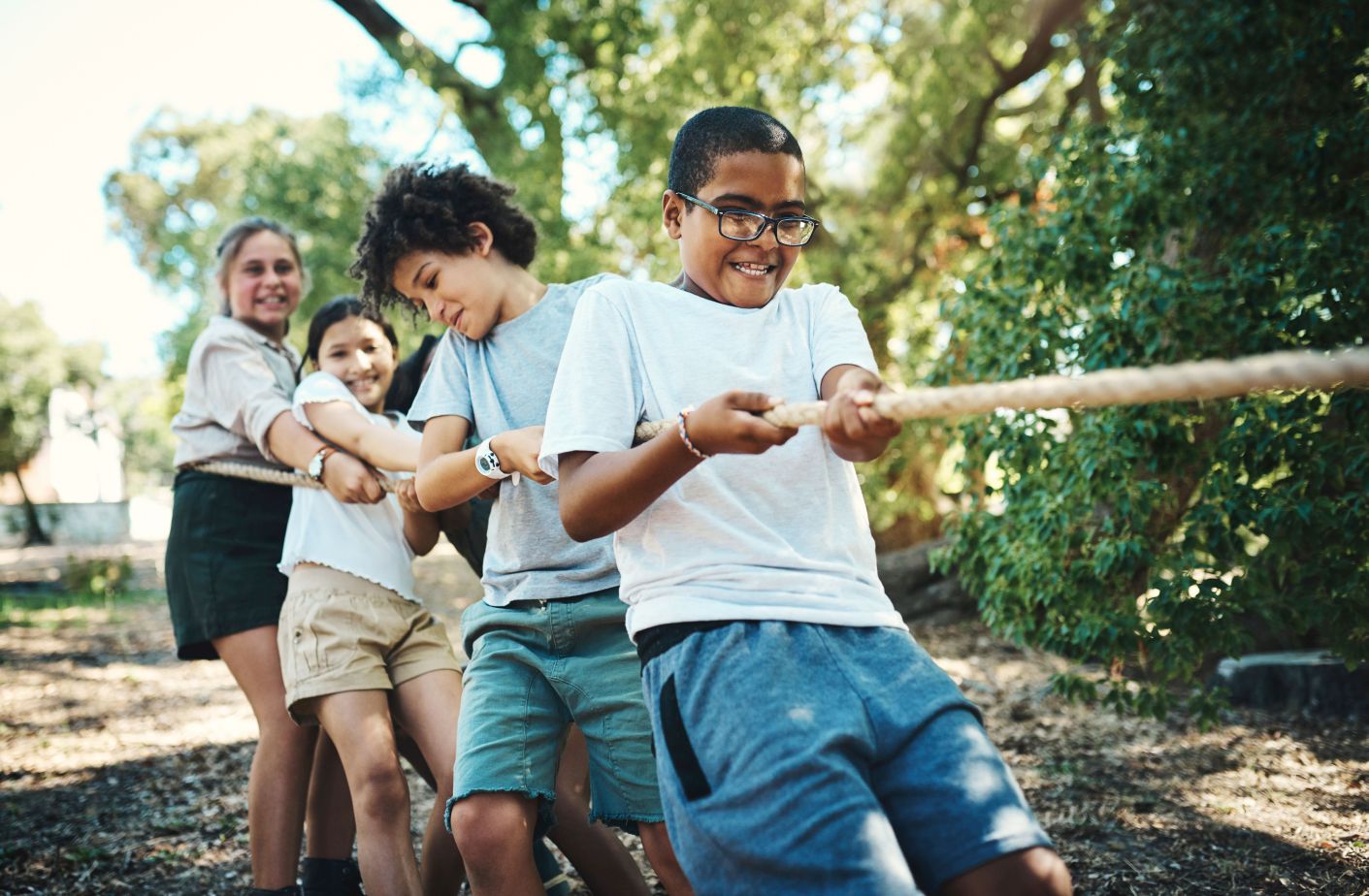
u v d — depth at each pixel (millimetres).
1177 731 5234
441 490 2447
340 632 2914
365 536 3061
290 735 3141
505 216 2600
